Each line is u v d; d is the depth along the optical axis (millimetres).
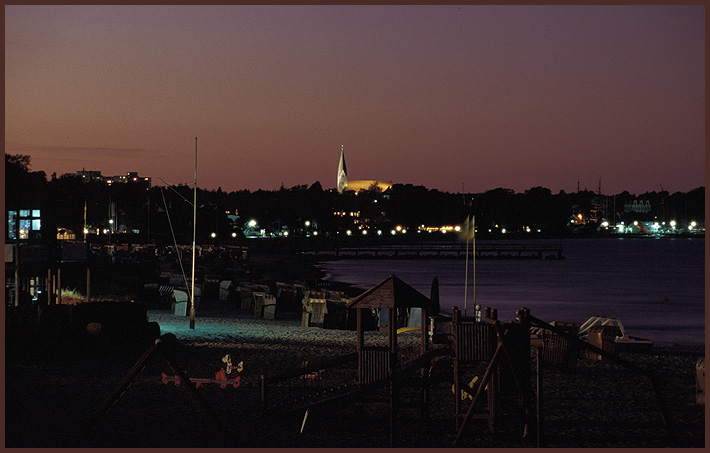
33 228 46500
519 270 116500
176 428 14547
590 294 70062
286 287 53000
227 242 179250
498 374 14477
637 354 27562
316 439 14023
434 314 32062
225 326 35375
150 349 13672
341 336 31844
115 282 49781
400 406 15797
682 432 15047
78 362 22031
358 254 168125
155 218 166375
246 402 17141
